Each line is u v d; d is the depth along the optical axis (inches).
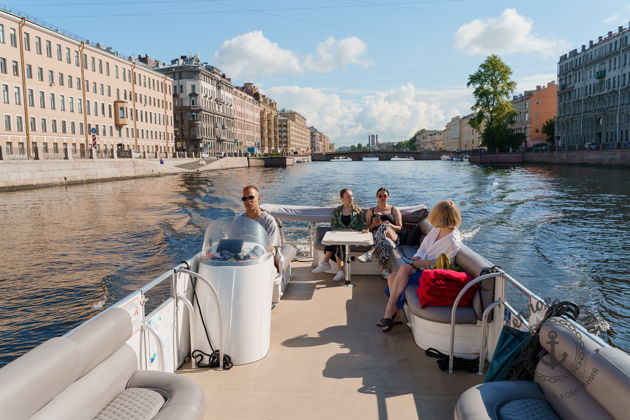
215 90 4126.5
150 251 610.9
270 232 215.2
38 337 341.1
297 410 128.6
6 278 485.7
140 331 126.4
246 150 5172.2
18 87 1829.5
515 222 824.3
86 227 803.4
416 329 171.5
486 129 3117.6
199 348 155.7
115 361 104.9
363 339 178.7
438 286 157.4
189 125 3688.5
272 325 193.6
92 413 92.4
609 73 3006.9
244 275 153.6
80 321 370.0
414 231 269.3
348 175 2659.9
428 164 4463.6
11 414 72.6
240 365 155.6
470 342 156.9
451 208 181.5
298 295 235.1
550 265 520.7
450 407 130.3
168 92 3304.6
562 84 3708.2
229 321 152.9
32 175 1501.0
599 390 80.0
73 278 485.1
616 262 532.7
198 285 156.3
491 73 2844.5
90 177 1820.9
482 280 153.2
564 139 3686.0
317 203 1203.9
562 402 90.9
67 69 2144.4
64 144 2112.5
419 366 155.5
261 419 124.3
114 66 2573.8
